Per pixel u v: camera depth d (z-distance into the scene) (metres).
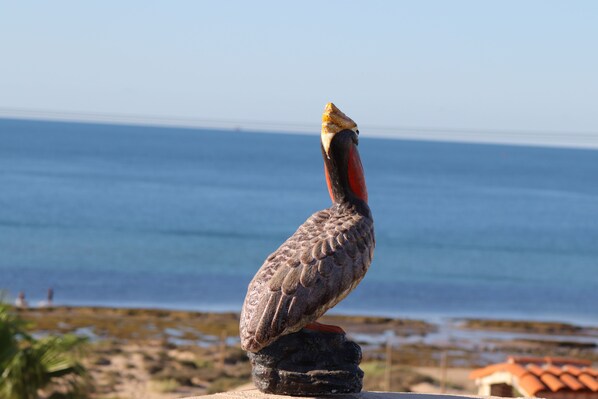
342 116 7.53
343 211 7.52
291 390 7.36
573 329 54.56
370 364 37.44
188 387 32.75
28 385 13.82
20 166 191.88
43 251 80.56
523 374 16.83
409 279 74.56
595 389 15.90
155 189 150.12
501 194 172.25
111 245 86.38
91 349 38.47
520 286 73.62
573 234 113.06
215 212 119.94
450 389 33.38
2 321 13.70
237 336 46.28
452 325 54.50
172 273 72.38
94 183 155.88
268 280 7.12
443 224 117.44
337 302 7.20
